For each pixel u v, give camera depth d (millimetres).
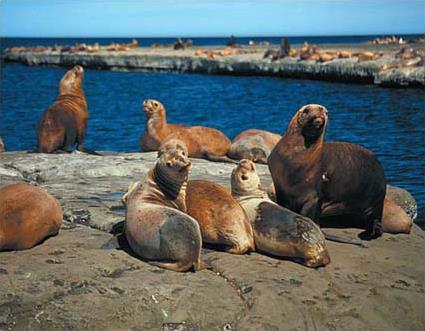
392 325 8961
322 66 45688
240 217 9516
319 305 8945
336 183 10180
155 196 9438
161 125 14422
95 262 9203
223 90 41938
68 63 74312
